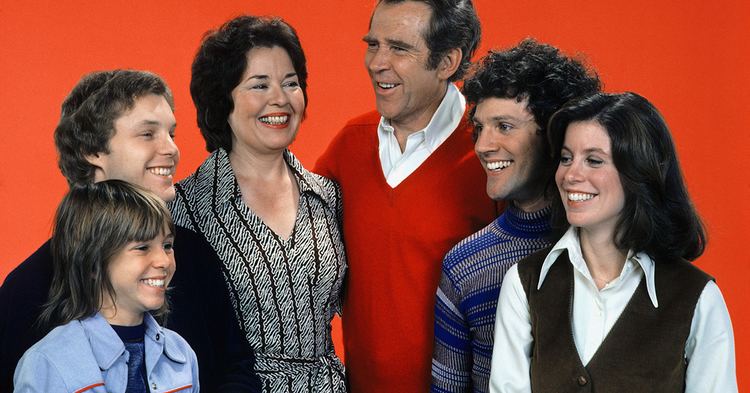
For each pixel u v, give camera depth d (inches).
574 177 104.7
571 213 106.0
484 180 129.9
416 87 128.3
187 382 106.4
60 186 243.9
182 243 115.3
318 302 125.3
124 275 101.2
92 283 101.3
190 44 247.9
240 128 123.3
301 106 125.6
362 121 136.8
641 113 104.7
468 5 130.5
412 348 129.5
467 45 131.3
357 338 132.7
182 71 248.1
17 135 243.4
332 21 246.5
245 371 116.2
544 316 108.0
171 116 113.8
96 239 100.2
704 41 245.4
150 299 102.6
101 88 110.0
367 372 132.4
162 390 103.6
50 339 98.2
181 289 113.8
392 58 127.7
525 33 249.0
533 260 111.6
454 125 131.7
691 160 245.8
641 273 106.1
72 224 101.3
